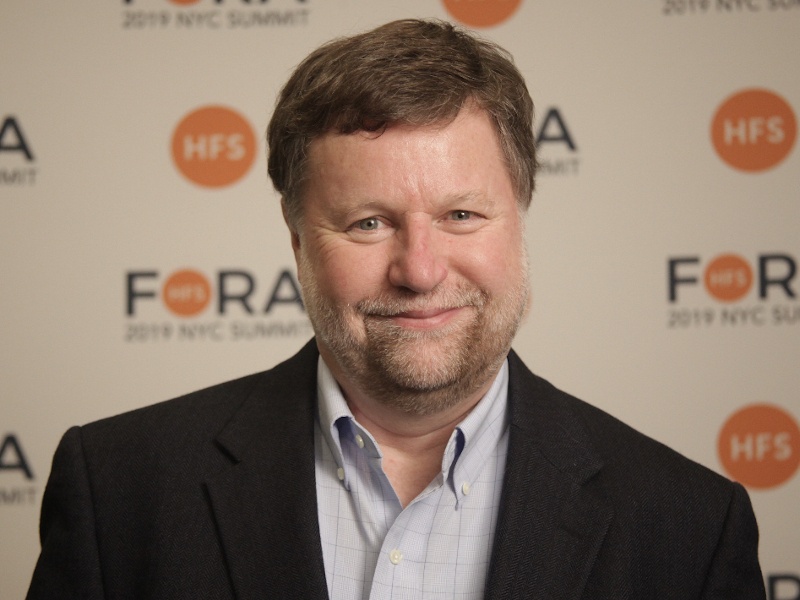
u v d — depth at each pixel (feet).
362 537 4.68
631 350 9.41
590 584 4.50
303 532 4.53
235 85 9.62
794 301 9.36
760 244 9.39
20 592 9.45
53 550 4.81
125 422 5.15
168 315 9.56
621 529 4.63
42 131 9.55
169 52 9.63
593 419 5.22
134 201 9.58
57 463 5.03
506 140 4.60
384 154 4.29
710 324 9.41
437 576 4.56
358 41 4.52
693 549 4.71
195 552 4.62
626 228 9.45
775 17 9.45
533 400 5.06
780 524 9.34
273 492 4.70
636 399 9.41
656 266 9.42
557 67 9.51
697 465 5.00
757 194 9.40
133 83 9.61
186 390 9.55
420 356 4.37
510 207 4.60
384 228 4.42
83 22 9.61
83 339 9.55
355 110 4.27
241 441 4.91
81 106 9.59
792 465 9.36
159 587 4.55
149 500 4.79
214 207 9.59
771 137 9.41
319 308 4.58
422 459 4.83
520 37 9.53
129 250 9.56
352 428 4.71
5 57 9.57
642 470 4.88
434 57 4.41
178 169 9.59
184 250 9.57
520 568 4.44
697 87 9.45
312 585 4.41
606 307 9.43
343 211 4.39
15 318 9.53
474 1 9.55
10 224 9.53
